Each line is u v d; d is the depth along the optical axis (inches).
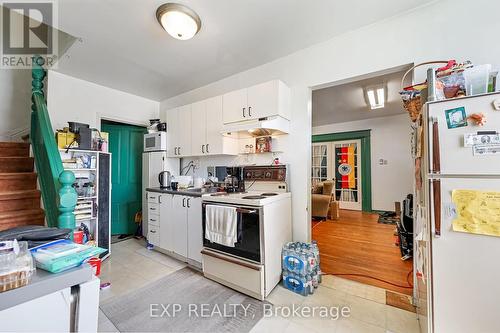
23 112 125.8
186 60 101.1
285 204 89.4
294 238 94.9
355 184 229.1
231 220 77.5
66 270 27.4
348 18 74.4
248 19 74.0
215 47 90.9
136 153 160.4
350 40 81.7
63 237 35.9
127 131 157.5
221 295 76.2
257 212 73.2
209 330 59.6
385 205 211.9
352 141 231.3
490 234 41.7
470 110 43.6
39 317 24.5
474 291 43.1
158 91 139.3
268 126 84.1
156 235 118.9
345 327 60.5
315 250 84.0
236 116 97.9
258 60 101.9
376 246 122.3
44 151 72.4
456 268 44.7
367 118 217.3
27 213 72.6
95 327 29.2
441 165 46.1
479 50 60.7
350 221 179.0
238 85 114.6
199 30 78.6
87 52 93.7
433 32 66.9
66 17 71.9
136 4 66.2
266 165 100.0
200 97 132.3
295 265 78.0
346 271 93.4
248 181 105.3
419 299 61.5
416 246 65.5
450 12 64.5
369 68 77.9
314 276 79.9
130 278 88.6
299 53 94.1
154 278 88.6
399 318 63.8
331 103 163.5
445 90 50.0
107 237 111.2
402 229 114.3
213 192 101.4
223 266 81.7
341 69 83.7
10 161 86.7
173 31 72.2
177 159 140.5
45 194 72.9
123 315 65.7
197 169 135.0
